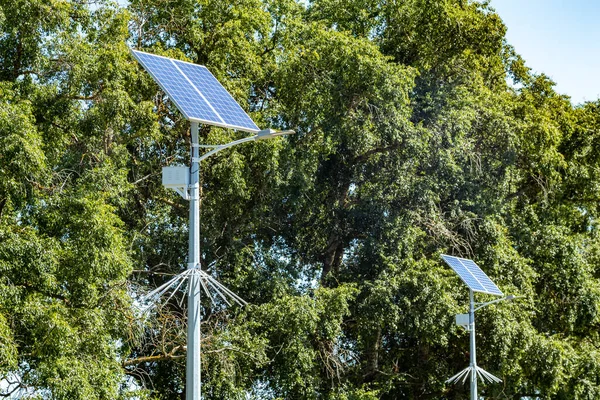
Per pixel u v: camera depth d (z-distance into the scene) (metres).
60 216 32.84
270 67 44.31
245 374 40.38
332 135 43.72
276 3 46.69
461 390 48.78
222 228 44.50
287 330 41.41
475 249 48.06
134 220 42.16
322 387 44.78
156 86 38.66
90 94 36.31
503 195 48.97
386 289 44.00
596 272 56.28
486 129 47.81
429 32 48.19
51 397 30.36
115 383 32.50
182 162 42.59
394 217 46.09
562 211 53.94
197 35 41.31
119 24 37.34
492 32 48.94
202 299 43.12
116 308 33.62
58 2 34.44
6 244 30.55
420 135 45.00
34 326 30.75
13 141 30.38
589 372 48.53
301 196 45.03
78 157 36.78
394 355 48.88
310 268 49.88
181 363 39.78
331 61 42.88
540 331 51.22
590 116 55.59
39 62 34.56
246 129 22.47
